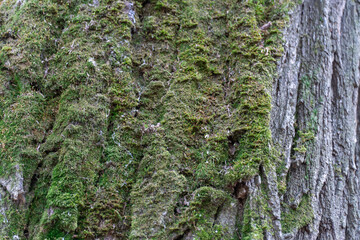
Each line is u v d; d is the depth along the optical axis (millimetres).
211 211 1348
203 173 1388
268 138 1412
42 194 1350
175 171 1381
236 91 1530
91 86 1461
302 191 1525
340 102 1906
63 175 1322
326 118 1724
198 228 1299
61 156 1355
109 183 1376
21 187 1312
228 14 1730
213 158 1415
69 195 1298
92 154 1387
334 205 1628
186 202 1343
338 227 1609
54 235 1271
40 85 1516
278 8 1768
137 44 1657
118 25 1595
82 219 1311
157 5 1711
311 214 1497
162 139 1433
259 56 1592
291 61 1708
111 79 1504
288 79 1661
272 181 1390
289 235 1391
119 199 1362
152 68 1605
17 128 1402
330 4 2002
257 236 1273
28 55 1514
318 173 1598
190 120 1479
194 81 1565
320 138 1664
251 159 1367
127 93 1506
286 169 1501
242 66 1578
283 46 1669
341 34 2074
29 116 1437
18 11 1630
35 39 1547
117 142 1437
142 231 1273
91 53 1517
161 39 1655
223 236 1311
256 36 1626
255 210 1328
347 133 1845
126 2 1647
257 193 1354
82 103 1434
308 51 1836
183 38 1658
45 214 1279
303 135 1627
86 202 1328
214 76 1612
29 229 1302
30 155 1374
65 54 1539
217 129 1481
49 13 1612
